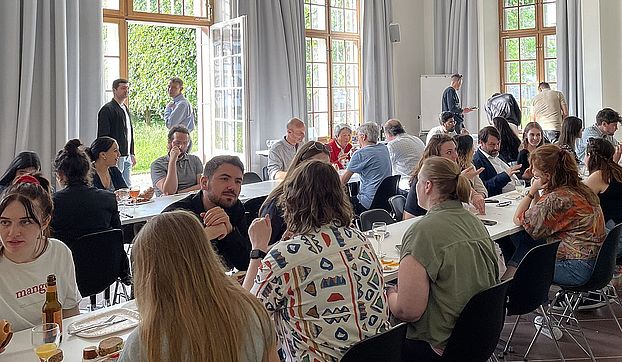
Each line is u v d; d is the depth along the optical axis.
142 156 11.74
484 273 2.46
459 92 9.40
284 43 7.69
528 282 3.03
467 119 9.35
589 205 3.54
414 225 2.43
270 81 7.66
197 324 1.41
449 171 2.49
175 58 11.94
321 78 8.75
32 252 2.24
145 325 1.42
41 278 2.25
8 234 2.16
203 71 7.81
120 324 2.17
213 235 2.68
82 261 3.34
